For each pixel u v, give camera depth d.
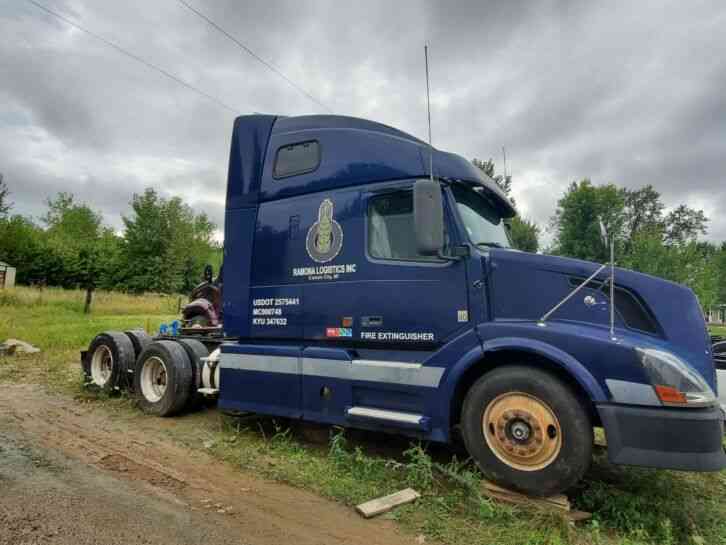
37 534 2.99
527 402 3.63
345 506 3.65
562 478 3.45
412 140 4.71
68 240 40.12
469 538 3.17
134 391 6.69
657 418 3.25
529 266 3.93
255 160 5.45
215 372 6.13
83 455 4.62
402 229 4.44
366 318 4.46
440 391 4.00
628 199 46.22
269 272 5.15
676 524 3.49
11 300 22.11
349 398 4.45
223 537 3.08
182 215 51.00
